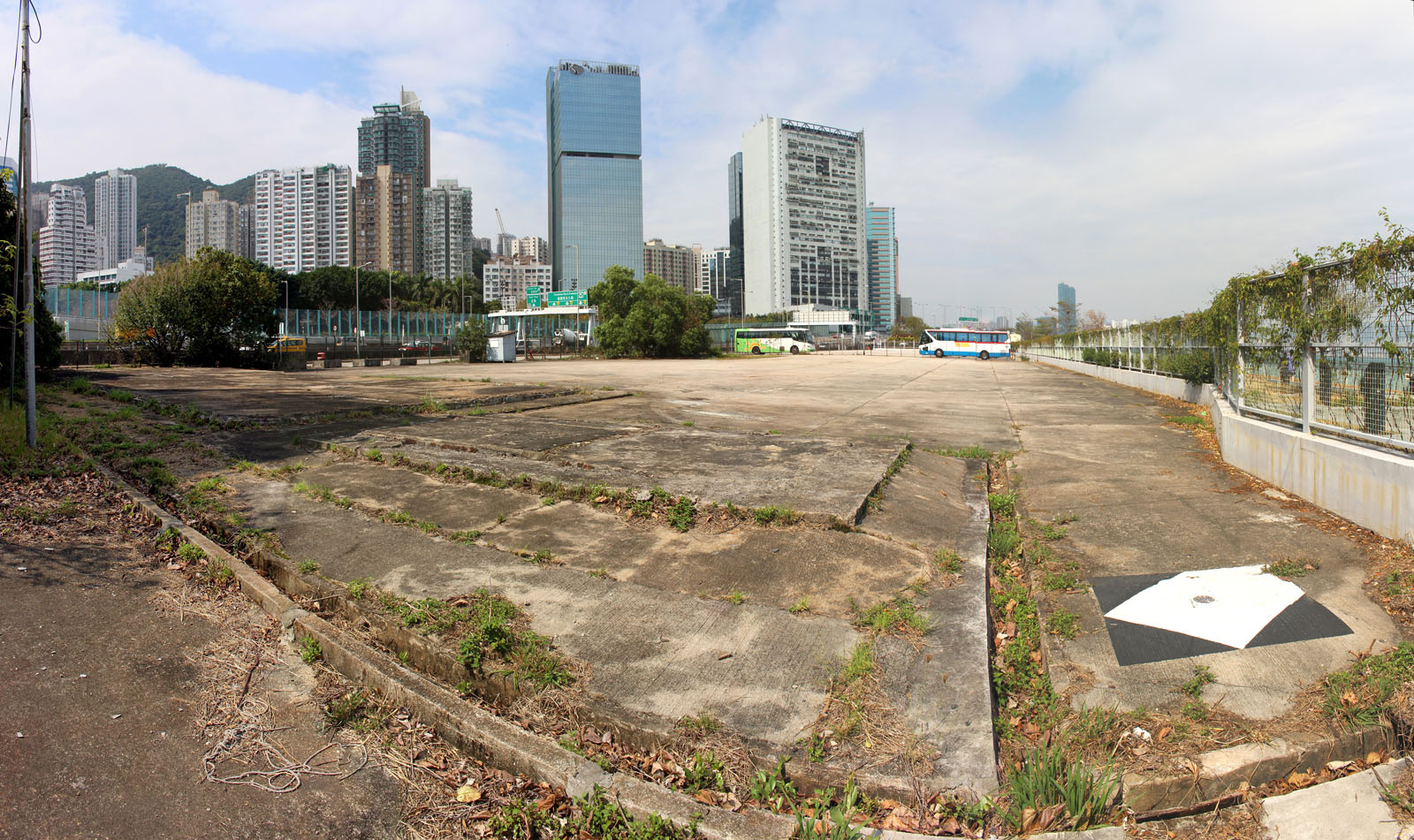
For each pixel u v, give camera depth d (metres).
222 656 4.01
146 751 3.15
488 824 2.85
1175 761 3.17
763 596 4.79
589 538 5.80
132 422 10.51
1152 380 20.91
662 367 36.62
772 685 3.72
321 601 4.71
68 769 2.96
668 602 4.65
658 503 6.39
